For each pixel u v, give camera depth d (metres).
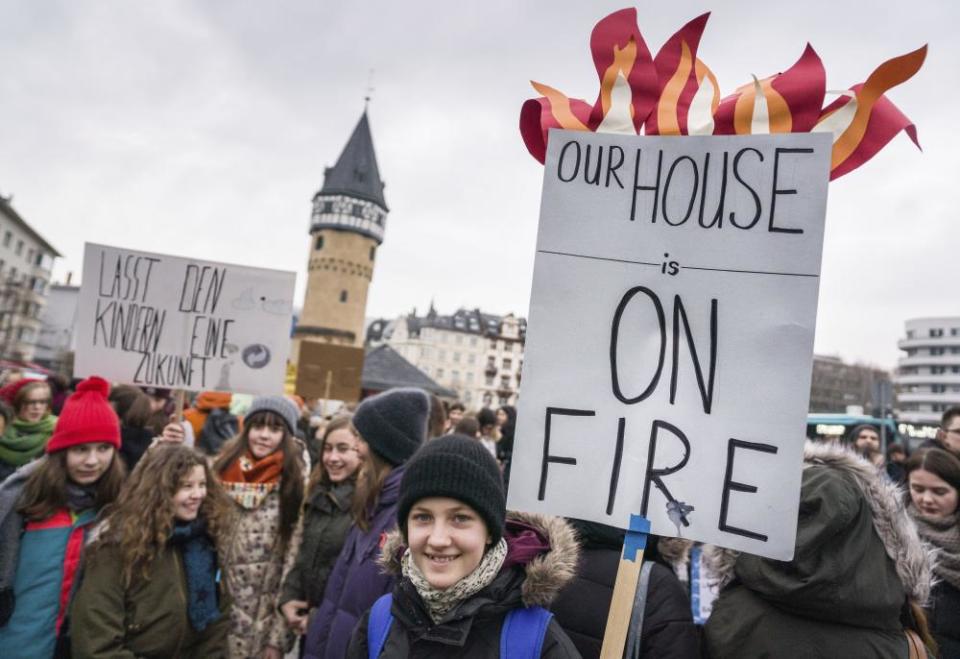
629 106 1.79
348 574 2.44
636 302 1.65
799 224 1.56
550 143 1.73
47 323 76.12
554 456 1.64
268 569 3.20
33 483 2.59
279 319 4.02
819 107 1.65
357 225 52.06
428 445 1.54
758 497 1.50
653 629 1.72
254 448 3.31
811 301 1.53
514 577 1.50
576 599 1.87
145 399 4.64
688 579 2.33
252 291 4.00
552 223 1.71
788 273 1.55
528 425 1.66
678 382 1.60
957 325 104.25
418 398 2.73
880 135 1.59
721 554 1.89
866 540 1.63
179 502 2.49
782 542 1.47
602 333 1.66
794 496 1.47
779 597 1.61
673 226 1.65
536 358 1.68
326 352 8.31
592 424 1.64
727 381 1.57
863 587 1.56
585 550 1.95
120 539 2.35
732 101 1.72
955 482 2.70
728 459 1.54
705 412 1.58
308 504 3.18
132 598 2.36
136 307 3.85
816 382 81.25
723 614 1.76
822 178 1.55
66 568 2.60
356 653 1.58
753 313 1.57
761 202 1.59
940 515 2.75
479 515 1.47
